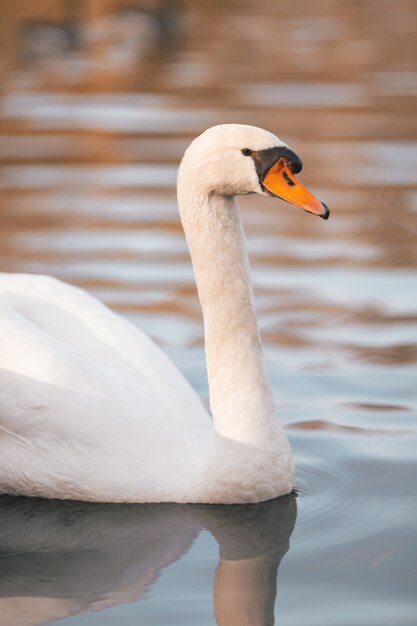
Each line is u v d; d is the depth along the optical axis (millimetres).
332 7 42562
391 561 8727
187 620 7910
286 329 14281
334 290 15664
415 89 28656
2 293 10859
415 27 38125
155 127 24688
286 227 18750
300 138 23984
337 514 9625
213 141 9336
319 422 11633
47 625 7891
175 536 9359
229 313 9773
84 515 9844
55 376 10188
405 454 10828
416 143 23703
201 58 32531
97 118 25594
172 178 21188
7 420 10234
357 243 17766
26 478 10234
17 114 26031
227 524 9539
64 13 38812
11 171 21766
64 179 21250
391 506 9750
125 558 8969
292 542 9133
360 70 30938
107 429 10094
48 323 10734
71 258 16891
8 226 18531
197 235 9656
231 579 8523
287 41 35344
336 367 13070
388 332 14148
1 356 10266
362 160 22469
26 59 32219
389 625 7742
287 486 10023
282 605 8094
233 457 9828
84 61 32031
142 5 40562
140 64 31594
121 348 10688
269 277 16234
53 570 8773
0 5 38906
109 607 8141
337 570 8609
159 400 10383
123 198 20031
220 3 42781
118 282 15859
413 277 16156
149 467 10016
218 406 9922
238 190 9438
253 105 26719
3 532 9539
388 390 12438
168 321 14438
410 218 19031
